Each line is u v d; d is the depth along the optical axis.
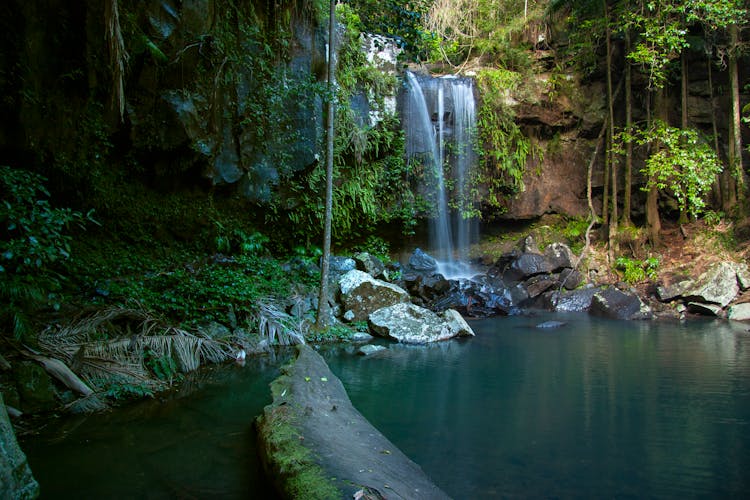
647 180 12.44
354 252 11.33
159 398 4.54
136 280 6.82
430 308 9.47
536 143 13.16
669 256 11.56
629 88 12.04
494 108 12.61
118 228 7.79
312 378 4.52
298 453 2.87
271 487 2.80
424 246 12.52
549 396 4.68
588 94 13.02
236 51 8.55
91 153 7.28
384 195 11.61
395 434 3.71
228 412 4.14
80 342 4.82
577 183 13.14
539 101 12.77
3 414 2.32
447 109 12.19
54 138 6.61
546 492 2.80
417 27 9.09
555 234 12.92
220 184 8.80
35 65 6.11
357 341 7.35
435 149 12.10
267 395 4.64
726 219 11.52
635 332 8.10
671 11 10.86
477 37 14.79
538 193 13.04
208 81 8.28
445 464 3.18
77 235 7.22
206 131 8.33
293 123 9.45
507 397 4.68
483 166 12.68
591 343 7.23
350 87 10.57
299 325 7.29
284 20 9.26
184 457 3.23
